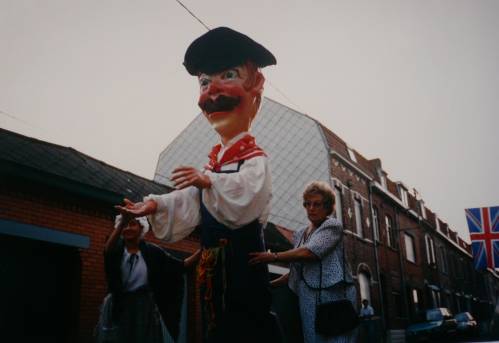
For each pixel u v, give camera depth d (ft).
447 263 93.86
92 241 24.07
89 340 22.86
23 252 21.72
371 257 61.41
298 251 9.57
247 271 9.27
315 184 10.71
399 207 75.20
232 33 10.49
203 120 60.75
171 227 9.67
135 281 12.96
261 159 9.65
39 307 22.06
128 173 31.94
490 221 37.17
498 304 27.68
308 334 9.77
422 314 56.59
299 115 58.23
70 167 25.80
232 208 9.04
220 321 9.14
